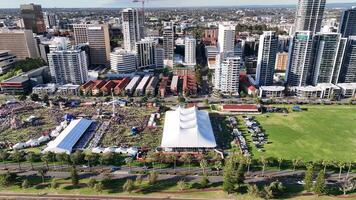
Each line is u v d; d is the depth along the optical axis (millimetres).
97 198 185625
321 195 186500
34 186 197375
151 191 192500
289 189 193125
